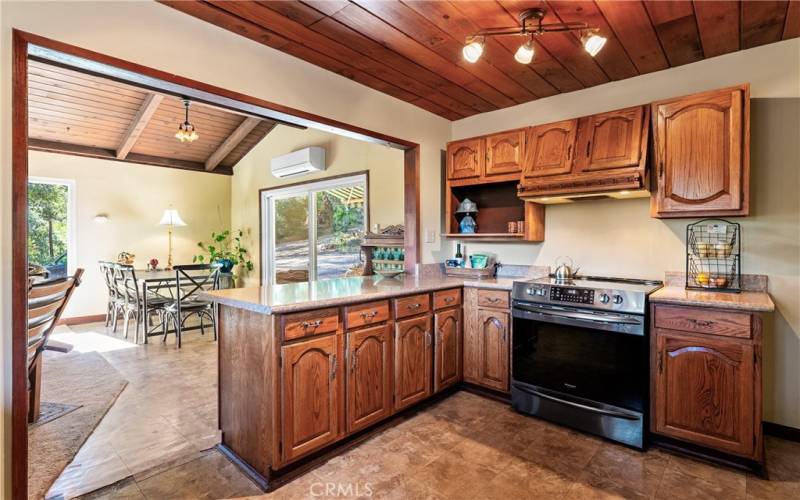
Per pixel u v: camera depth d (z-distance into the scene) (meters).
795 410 2.34
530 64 2.60
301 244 5.80
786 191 2.36
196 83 2.05
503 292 2.87
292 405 1.96
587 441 2.33
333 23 2.09
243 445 2.08
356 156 4.83
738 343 2.00
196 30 2.04
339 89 2.75
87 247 5.64
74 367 3.67
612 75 2.78
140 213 6.14
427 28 2.14
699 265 2.62
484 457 2.15
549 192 2.83
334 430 2.15
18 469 1.52
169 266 6.23
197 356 4.04
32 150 5.16
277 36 2.23
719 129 2.29
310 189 5.59
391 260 4.17
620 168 2.57
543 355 2.61
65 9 1.65
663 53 2.46
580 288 2.45
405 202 3.46
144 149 5.93
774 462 2.10
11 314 1.50
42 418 2.60
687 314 2.14
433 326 2.81
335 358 2.15
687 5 1.94
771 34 2.25
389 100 3.14
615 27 2.14
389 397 2.47
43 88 4.28
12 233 1.51
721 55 2.50
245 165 6.80
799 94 2.31
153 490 1.86
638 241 2.85
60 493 1.83
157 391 3.09
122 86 4.39
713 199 2.30
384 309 2.43
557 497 1.82
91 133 5.27
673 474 2.00
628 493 1.84
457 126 3.78
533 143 3.02
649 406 2.26
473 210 3.50
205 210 6.86
